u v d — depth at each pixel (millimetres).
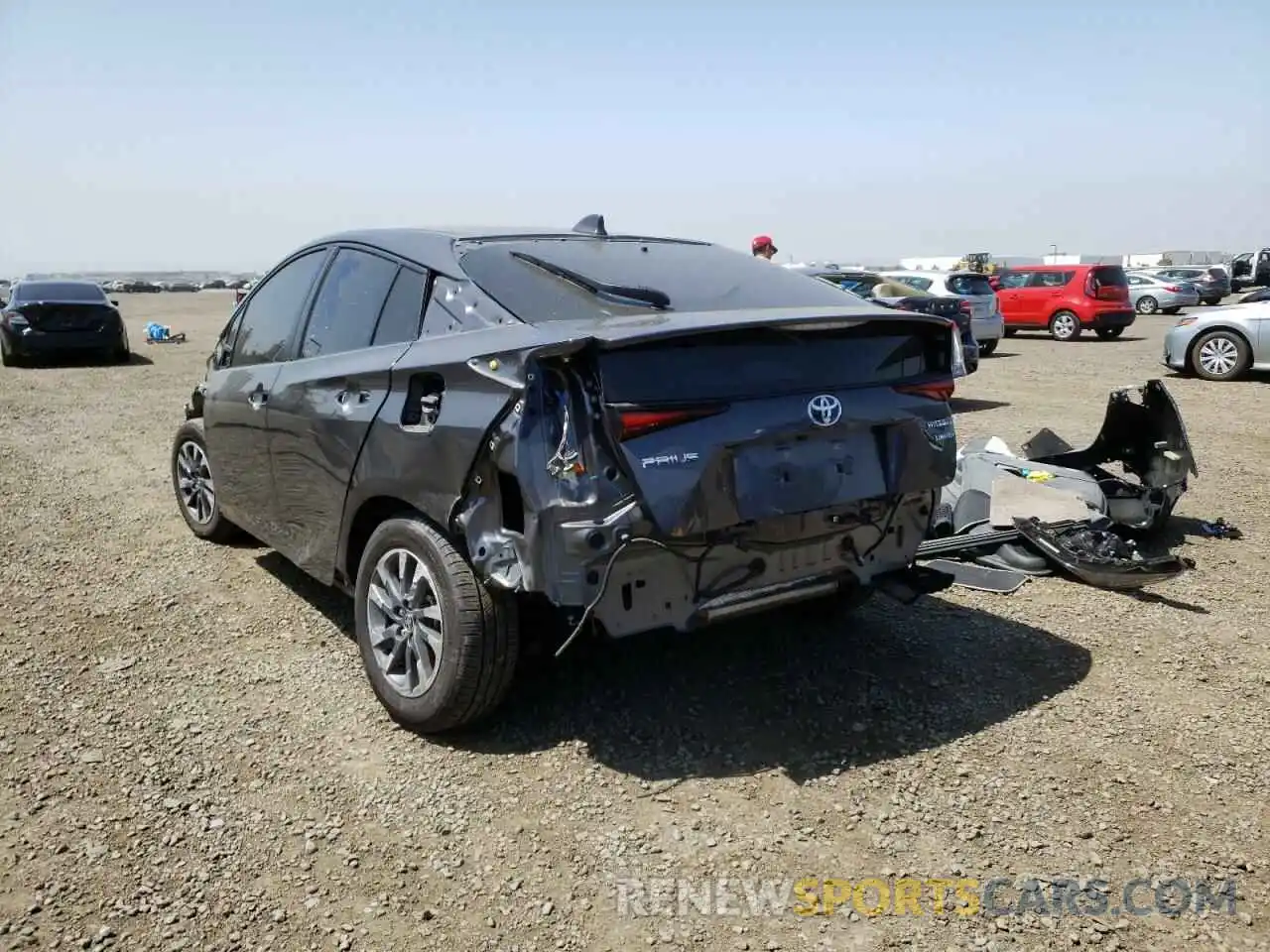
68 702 3797
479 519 3174
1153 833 2996
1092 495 5637
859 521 3543
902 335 3582
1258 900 2697
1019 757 3428
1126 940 2549
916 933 2574
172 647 4340
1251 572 5387
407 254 3895
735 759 3404
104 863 2814
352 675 4066
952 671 4105
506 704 3783
